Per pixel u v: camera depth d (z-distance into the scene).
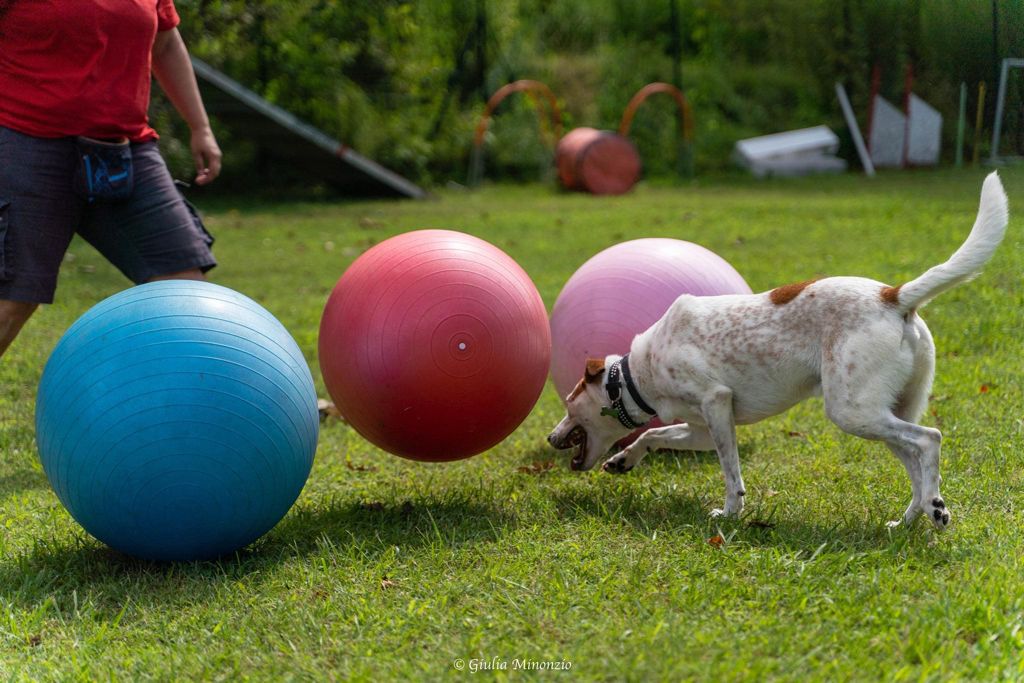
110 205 4.93
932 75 9.77
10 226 4.69
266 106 15.75
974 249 3.62
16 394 6.54
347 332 4.27
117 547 3.79
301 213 16.58
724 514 4.11
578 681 2.80
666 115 23.73
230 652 3.15
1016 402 5.50
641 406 4.46
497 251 4.50
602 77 24.27
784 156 21.83
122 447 3.50
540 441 5.54
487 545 3.89
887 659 2.82
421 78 20.19
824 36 22.30
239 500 3.64
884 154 20.61
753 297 4.16
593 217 15.34
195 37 15.90
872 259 10.23
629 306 4.97
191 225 5.14
